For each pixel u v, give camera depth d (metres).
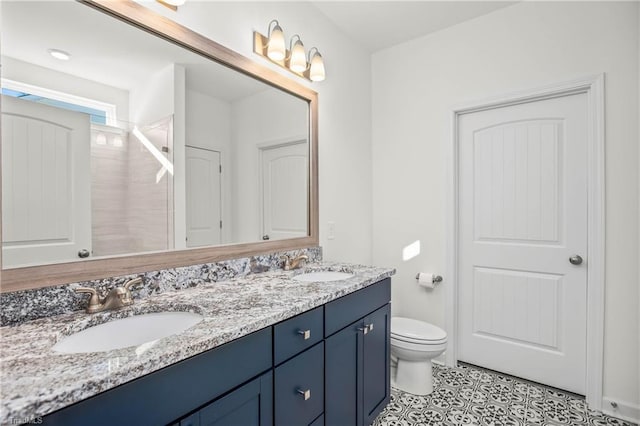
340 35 2.39
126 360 0.69
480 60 2.26
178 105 1.40
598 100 1.86
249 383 0.96
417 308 2.56
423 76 2.51
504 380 2.18
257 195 1.76
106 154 1.17
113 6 1.17
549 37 2.02
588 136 1.94
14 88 0.97
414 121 2.56
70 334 0.91
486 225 2.32
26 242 0.97
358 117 2.60
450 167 2.39
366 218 2.69
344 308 1.42
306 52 2.06
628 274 1.78
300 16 2.02
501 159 2.26
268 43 1.70
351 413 1.48
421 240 2.53
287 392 1.10
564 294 2.04
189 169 1.45
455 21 2.32
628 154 1.78
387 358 1.82
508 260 2.24
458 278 2.43
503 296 2.26
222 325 0.92
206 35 1.49
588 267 1.92
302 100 2.06
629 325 1.78
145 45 1.29
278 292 1.30
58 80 1.06
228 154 1.62
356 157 2.57
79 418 0.60
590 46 1.89
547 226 2.09
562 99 2.04
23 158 0.98
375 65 2.76
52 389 0.58
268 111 1.83
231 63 1.60
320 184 2.20
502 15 2.18
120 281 1.17
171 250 1.36
